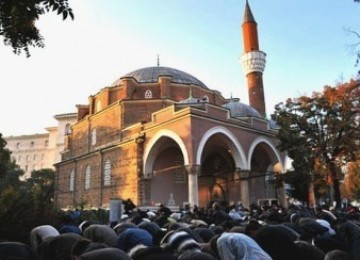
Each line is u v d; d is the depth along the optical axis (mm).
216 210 13258
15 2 6328
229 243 4535
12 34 6922
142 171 31250
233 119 31062
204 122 28266
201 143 27391
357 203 49594
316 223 7281
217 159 36562
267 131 34281
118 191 33219
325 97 28797
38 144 106688
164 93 38281
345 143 27688
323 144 28359
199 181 36781
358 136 27688
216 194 36062
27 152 106625
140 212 12023
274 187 34688
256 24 47781
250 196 36188
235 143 30375
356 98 27531
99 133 39938
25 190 11609
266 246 4898
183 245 4938
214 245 5098
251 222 6488
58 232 7727
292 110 30203
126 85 38469
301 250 5129
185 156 26859
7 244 5086
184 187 33500
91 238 6312
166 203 31875
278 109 30781
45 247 5367
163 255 3865
